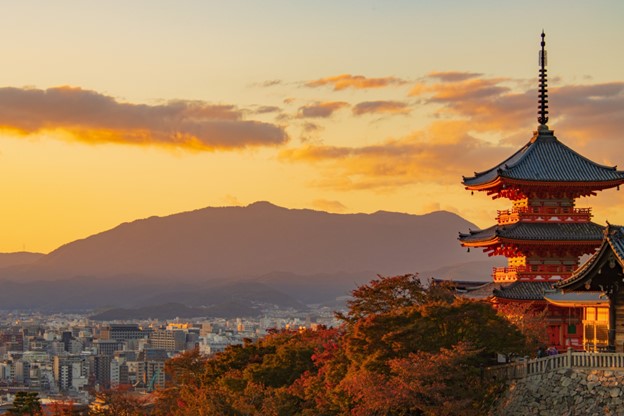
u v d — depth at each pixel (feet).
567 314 435.94
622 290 309.63
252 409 404.16
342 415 344.28
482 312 340.18
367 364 334.65
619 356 289.74
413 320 342.03
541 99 484.74
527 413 303.68
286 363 447.42
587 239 444.55
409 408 326.24
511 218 467.52
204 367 584.40
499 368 325.83
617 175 451.53
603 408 285.43
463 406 314.55
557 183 449.06
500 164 484.33
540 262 456.04
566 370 299.79
